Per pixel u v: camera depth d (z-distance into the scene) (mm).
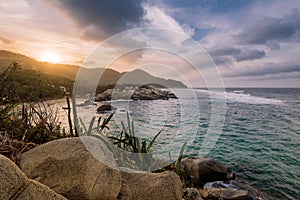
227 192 5148
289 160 9469
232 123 18719
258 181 7266
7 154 2021
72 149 1987
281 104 34250
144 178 2625
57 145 2029
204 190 5520
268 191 6559
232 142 11992
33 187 1455
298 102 37844
